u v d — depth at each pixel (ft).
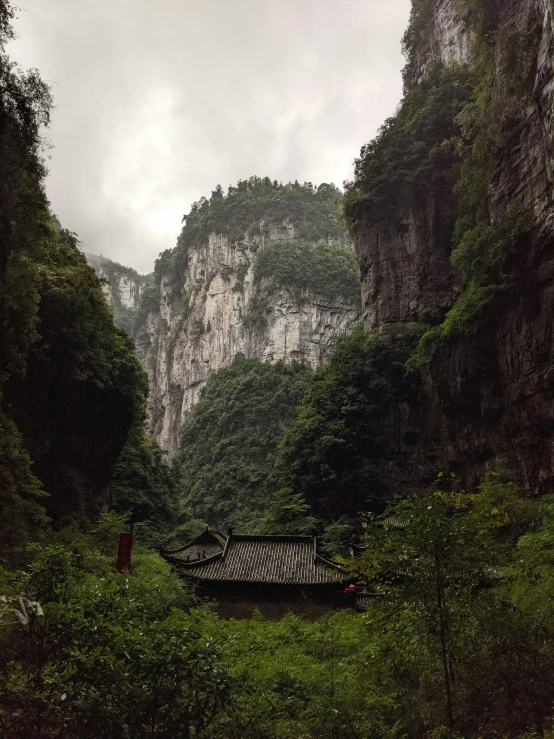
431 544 29.53
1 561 64.59
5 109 72.23
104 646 23.44
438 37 221.87
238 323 472.85
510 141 129.49
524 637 30.35
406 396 175.63
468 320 135.23
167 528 211.00
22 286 87.51
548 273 115.55
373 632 31.37
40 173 83.05
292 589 84.99
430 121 185.16
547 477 113.60
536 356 117.50
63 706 21.48
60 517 121.90
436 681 30.25
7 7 70.03
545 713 27.84
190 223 575.38
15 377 108.47
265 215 511.81
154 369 556.92
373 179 196.75
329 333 433.89
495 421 133.18
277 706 32.81
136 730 21.81
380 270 193.06
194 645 24.73
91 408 134.00
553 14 104.22
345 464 173.88
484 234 129.70
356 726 31.50
